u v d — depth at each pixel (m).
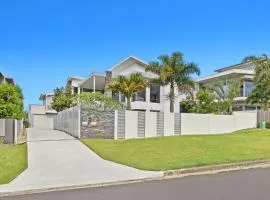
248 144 23.84
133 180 13.37
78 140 27.39
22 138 29.67
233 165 16.80
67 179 13.35
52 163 17.27
